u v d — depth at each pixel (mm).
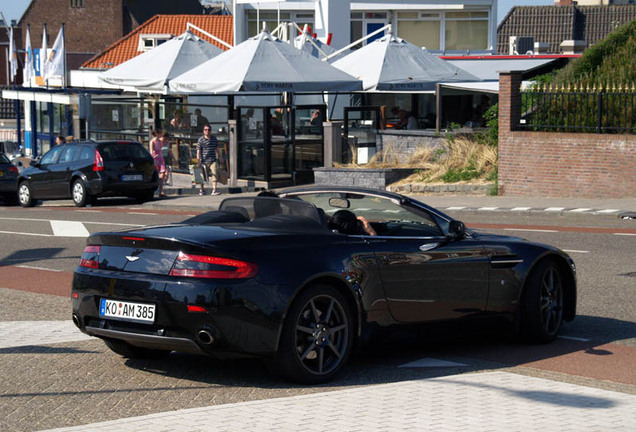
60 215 23984
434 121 36219
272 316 6871
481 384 7113
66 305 11031
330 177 28094
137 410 6531
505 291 8664
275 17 49281
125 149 27000
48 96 44250
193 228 7438
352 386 7254
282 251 7113
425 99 36781
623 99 23047
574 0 79562
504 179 24672
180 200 27109
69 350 8516
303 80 29562
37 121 49375
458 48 50469
